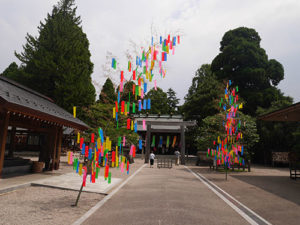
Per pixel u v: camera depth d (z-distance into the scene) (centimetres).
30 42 2639
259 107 2895
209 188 983
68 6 2998
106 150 599
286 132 2686
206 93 3281
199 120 3403
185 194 819
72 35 2708
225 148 1408
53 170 1416
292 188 1039
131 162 2397
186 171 1747
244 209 638
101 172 1441
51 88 2528
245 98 3123
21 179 988
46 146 1431
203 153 2383
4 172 1093
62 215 535
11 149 1579
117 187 938
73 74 2488
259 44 3638
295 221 537
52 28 2658
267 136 2675
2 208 569
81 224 473
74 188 849
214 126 2120
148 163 2536
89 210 585
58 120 1176
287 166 2580
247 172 1788
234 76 3328
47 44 2559
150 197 747
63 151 2472
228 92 1794
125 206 629
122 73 640
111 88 1952
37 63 2366
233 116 1641
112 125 1739
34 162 1278
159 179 1209
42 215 529
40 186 888
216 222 509
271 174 1662
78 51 2730
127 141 1891
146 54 621
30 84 2458
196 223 493
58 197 724
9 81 1164
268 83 3331
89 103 2608
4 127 940
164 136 3725
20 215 520
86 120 2377
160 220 504
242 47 3328
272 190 973
